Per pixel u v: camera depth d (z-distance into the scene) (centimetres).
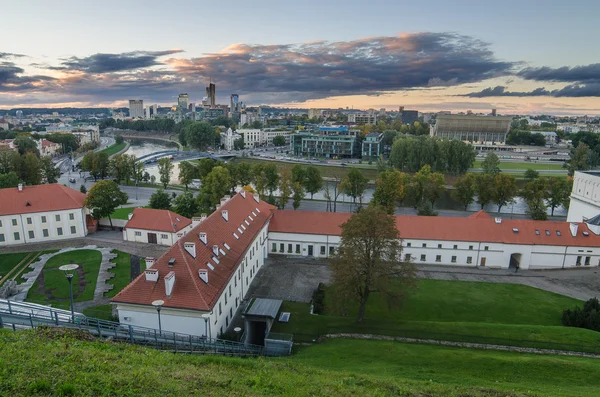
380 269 5656
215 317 5191
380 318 6381
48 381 2438
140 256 8650
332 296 6550
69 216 9781
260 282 7544
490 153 18875
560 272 8338
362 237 5675
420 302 6938
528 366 4341
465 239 8512
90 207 10181
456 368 4328
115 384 2595
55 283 7250
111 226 10619
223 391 2872
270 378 3366
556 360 4481
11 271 7819
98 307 6322
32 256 8619
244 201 8712
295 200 13125
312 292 7162
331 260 6019
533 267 8525
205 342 4675
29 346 3033
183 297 4922
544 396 3481
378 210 5828
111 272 7762
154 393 2573
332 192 17238
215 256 6016
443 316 6500
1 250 8988
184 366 3350
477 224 8731
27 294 6781
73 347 3219
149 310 4938
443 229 8675
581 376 4175
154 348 4066
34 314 4247
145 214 9650
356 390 3331
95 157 18200
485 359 4481
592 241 8438
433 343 5238
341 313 6456
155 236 9412
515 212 14388
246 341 5531
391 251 5778
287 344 4981
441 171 19038
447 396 3403
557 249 8406
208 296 5031
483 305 6869
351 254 5644
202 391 2797
